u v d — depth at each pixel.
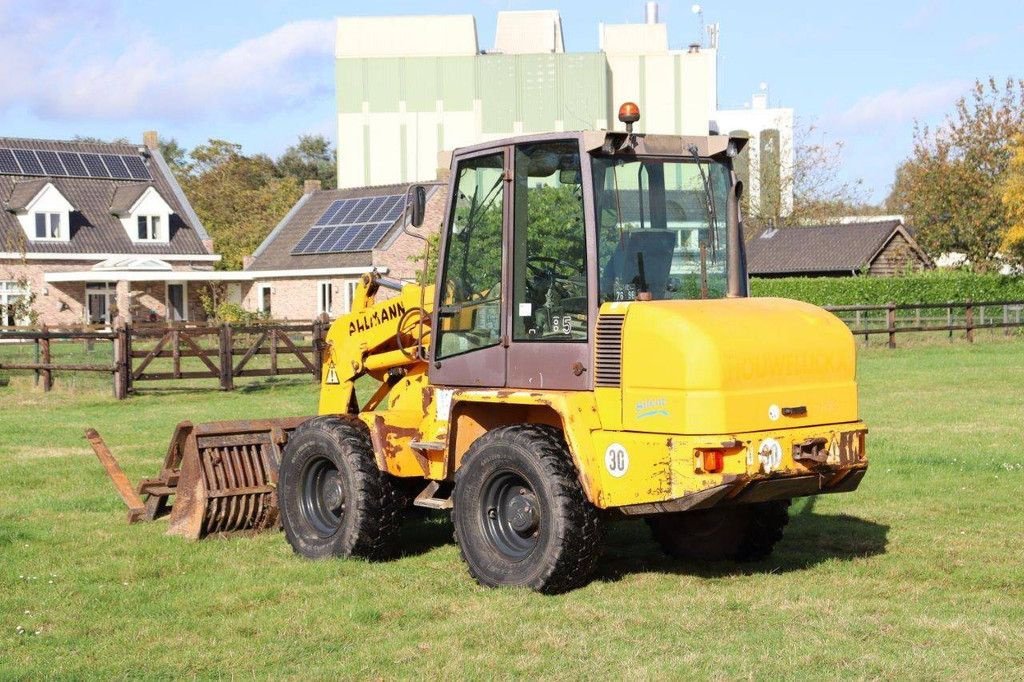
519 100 67.12
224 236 68.62
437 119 67.94
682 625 6.81
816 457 7.28
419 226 8.57
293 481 9.07
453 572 8.30
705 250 7.89
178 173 86.88
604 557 8.80
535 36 70.88
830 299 46.56
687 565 8.54
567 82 66.31
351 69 68.50
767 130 72.56
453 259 8.40
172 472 10.39
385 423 8.62
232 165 84.25
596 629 6.75
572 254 7.62
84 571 8.51
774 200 66.69
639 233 7.68
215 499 9.62
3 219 50.19
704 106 66.81
